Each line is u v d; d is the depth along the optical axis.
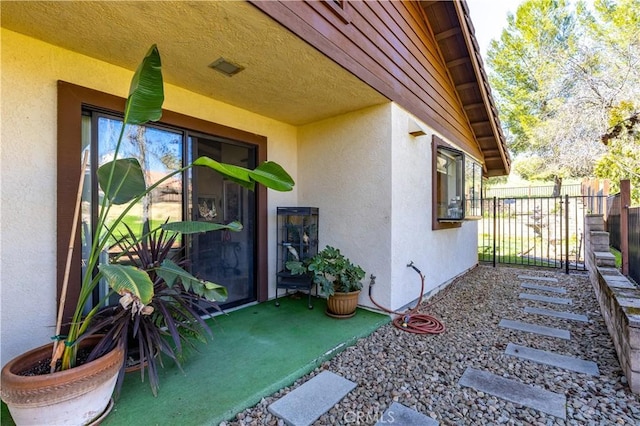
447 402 2.18
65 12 2.04
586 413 2.06
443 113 5.38
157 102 2.00
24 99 2.34
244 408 2.06
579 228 9.20
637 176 9.50
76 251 2.56
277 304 4.09
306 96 3.57
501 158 8.00
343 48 2.87
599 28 12.12
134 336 2.12
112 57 2.68
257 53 2.62
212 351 2.79
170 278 2.15
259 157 4.19
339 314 3.67
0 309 2.25
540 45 14.27
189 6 2.00
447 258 5.71
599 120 11.05
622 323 2.57
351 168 4.16
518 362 2.76
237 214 4.02
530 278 6.22
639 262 4.02
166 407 2.01
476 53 5.17
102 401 1.85
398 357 2.84
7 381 1.62
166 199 3.29
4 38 2.26
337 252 3.92
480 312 4.14
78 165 2.58
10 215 2.29
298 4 2.36
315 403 2.14
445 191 5.50
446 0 4.33
